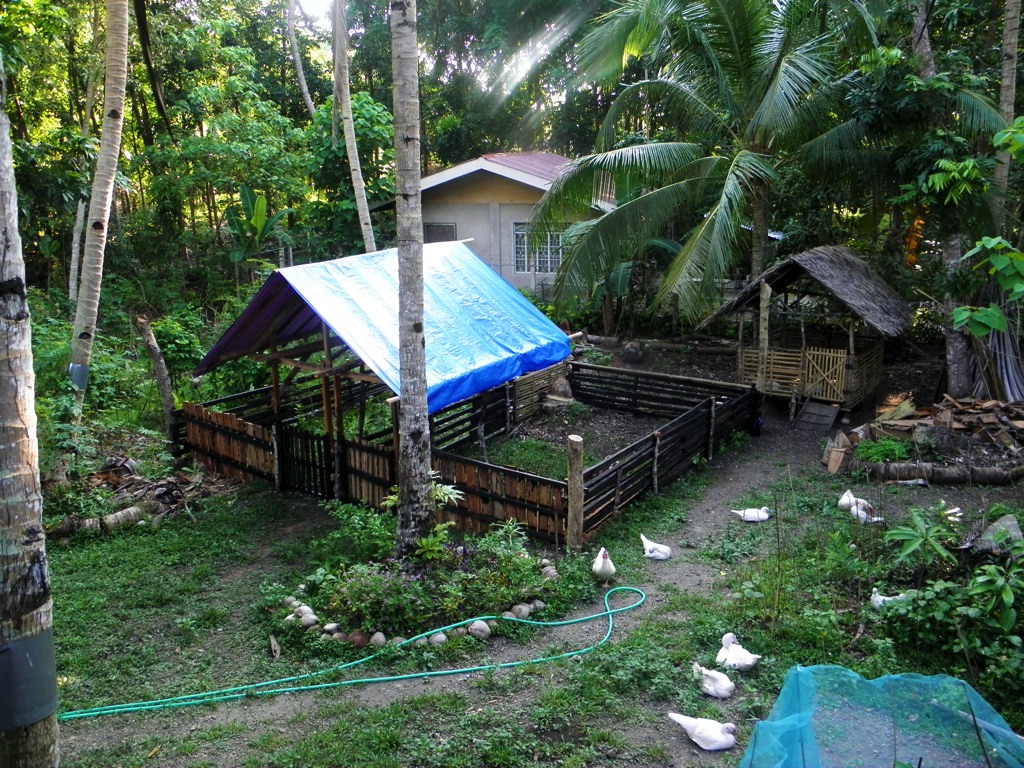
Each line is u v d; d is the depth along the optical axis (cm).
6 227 402
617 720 585
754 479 1152
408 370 783
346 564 855
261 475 1156
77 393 1084
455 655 682
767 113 1358
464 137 3084
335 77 1455
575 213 1536
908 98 1315
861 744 402
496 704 610
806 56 1367
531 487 925
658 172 1523
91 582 841
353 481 1059
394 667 669
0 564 405
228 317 1817
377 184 2186
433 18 3073
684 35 1490
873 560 816
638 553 904
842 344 1625
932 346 1833
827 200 1730
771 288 1437
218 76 2577
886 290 1504
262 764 540
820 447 1284
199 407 1217
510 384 1369
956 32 1591
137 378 1522
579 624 746
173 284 2267
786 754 394
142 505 1036
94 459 1141
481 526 982
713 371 1770
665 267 1986
